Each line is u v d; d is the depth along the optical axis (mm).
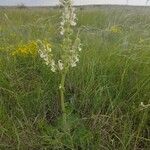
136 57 4672
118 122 3816
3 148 3584
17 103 4082
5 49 5383
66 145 3553
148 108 3859
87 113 4074
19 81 4500
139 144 3648
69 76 4566
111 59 4723
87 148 3592
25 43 5703
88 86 4285
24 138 3674
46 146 3572
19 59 5105
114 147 3549
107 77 4418
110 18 7719
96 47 5242
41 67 4789
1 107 3982
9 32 6273
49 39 5789
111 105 3926
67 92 4406
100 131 3699
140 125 3652
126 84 4348
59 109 4148
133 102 3998
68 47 3621
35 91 4289
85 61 4746
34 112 4094
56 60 4816
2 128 3725
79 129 3752
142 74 4367
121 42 5594
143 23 6551
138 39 5480
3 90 4336
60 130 3832
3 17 7125
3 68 4781
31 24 6402
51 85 4449
